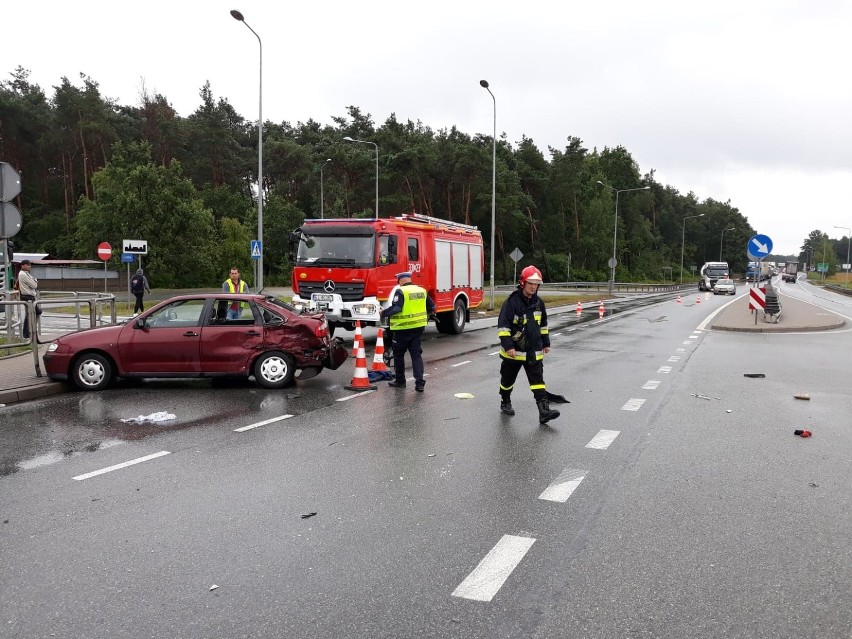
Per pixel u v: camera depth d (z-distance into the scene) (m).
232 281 13.52
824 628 3.31
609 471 5.90
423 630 3.30
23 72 70.12
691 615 3.43
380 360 10.90
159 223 45.47
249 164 75.25
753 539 4.40
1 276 14.03
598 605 3.54
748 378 11.10
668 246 122.81
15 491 5.36
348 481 5.62
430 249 16.66
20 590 3.74
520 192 72.38
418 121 80.56
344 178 68.00
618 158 105.62
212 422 7.75
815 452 6.53
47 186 65.25
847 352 14.72
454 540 4.39
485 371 11.78
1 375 10.16
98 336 9.68
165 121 65.88
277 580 3.84
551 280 75.31
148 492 5.35
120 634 3.29
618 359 13.50
